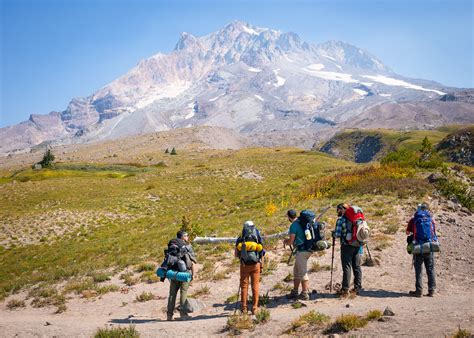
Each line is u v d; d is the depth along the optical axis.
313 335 7.02
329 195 29.34
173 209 47.06
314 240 9.95
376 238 15.59
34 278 19.38
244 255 9.23
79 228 39.97
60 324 10.04
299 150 113.69
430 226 9.75
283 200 35.59
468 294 9.53
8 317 12.63
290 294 10.27
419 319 7.06
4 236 38.00
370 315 7.49
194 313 10.11
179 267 9.80
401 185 25.66
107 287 14.29
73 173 87.56
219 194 53.19
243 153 117.81
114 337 7.75
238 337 7.50
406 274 11.70
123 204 49.88
